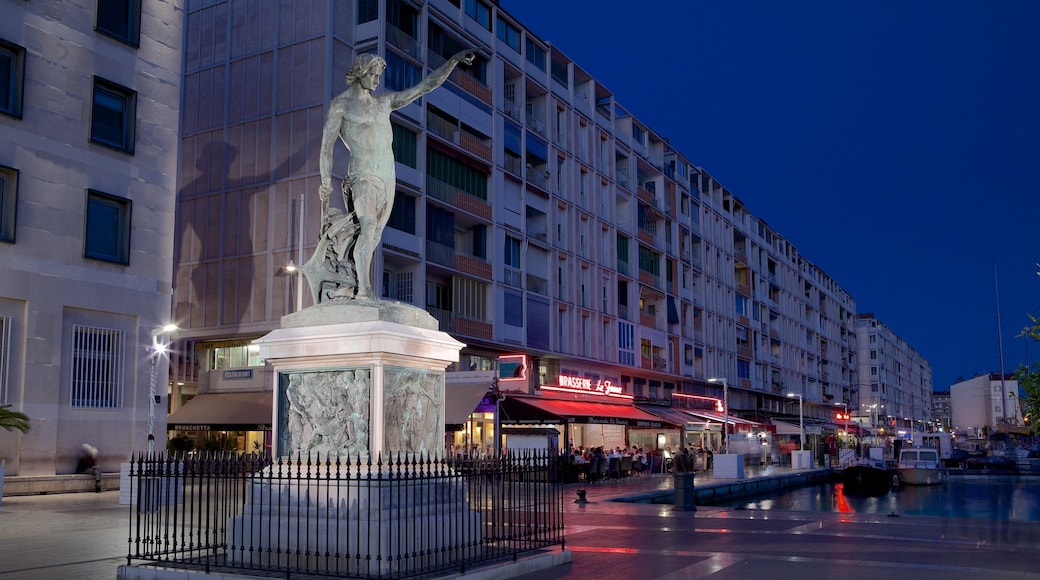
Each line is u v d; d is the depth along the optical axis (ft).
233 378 125.39
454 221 139.23
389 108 37.50
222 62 128.47
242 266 122.52
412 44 126.93
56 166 86.69
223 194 125.39
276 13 124.77
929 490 165.89
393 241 119.24
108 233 92.32
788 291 316.40
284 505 32.40
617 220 187.11
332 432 33.09
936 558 41.29
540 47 163.63
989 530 55.16
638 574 34.99
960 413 511.81
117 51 93.76
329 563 30.71
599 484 113.60
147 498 34.63
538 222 159.94
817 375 342.64
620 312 184.75
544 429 114.42
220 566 31.24
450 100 133.49
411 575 28.78
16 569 35.29
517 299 146.61
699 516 65.92
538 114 164.25
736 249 275.80
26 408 81.97
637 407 180.75
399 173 121.80
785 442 247.29
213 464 36.83
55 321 85.46
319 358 33.63
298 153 119.96
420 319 35.78
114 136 93.40
